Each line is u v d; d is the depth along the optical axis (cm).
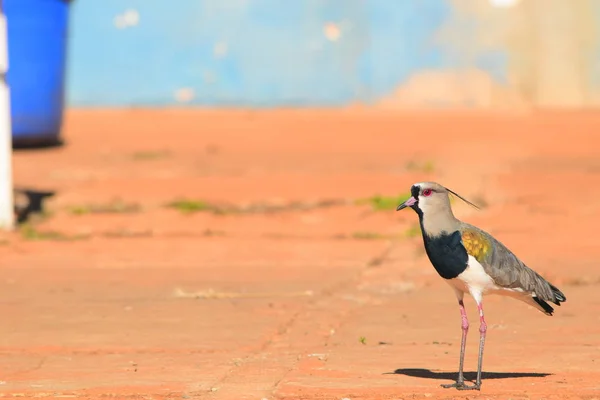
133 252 1688
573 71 4084
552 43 4094
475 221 1850
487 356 995
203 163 2583
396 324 1152
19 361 1008
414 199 834
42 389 893
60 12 2786
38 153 2778
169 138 3147
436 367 952
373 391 858
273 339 1098
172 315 1210
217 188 2217
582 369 934
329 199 2094
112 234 1852
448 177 2288
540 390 856
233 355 1020
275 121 3544
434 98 4112
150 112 3922
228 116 3728
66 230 1889
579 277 1384
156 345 1064
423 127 3294
